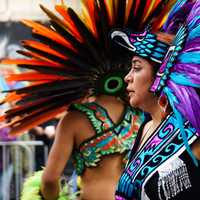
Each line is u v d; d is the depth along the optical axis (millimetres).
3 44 11648
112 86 5539
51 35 5484
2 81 7422
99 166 5438
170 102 3508
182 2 3742
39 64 5578
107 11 5309
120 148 5453
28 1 11344
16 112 5688
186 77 3479
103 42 5422
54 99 5688
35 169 10000
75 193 5918
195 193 3344
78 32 5422
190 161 3387
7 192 10039
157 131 3623
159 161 3477
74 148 5562
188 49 3514
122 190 3691
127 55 5422
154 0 5203
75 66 5551
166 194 3398
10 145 10039
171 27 3801
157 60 3662
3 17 11531
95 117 5484
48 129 9898
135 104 3768
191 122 3412
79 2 5770
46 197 5762
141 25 5285
